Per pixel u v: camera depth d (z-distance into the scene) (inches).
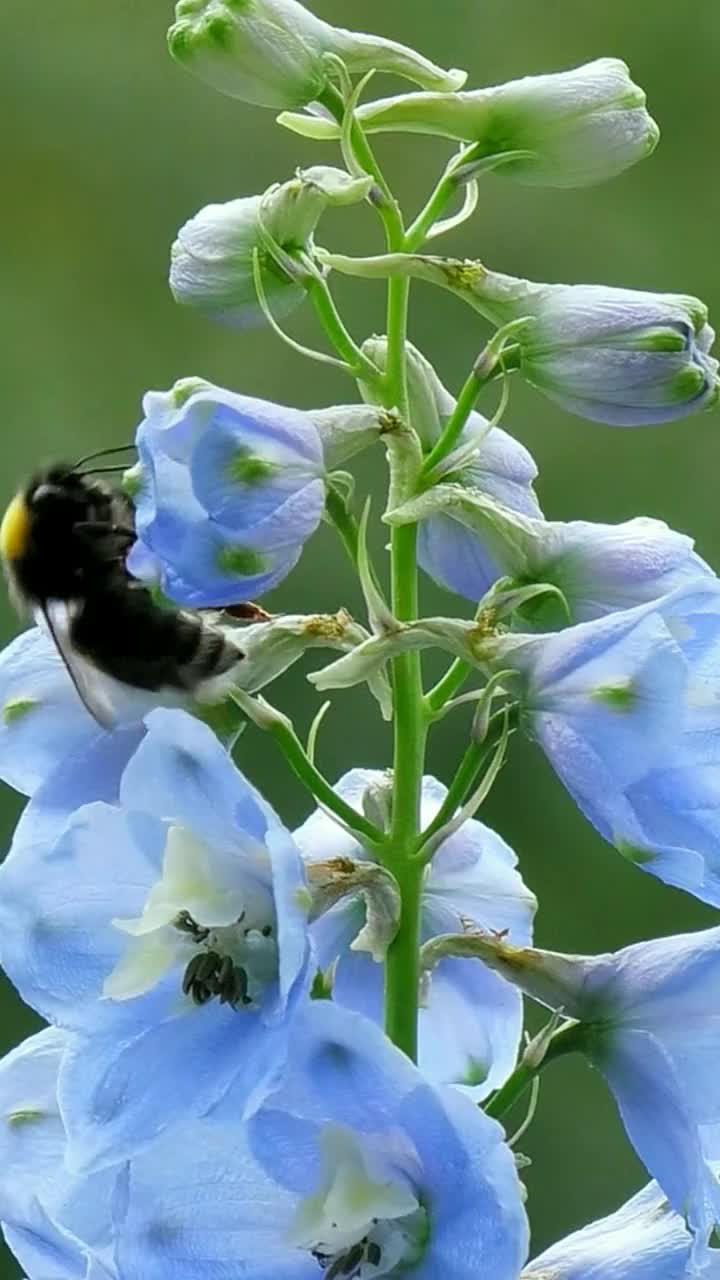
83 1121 14.0
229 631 15.1
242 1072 13.7
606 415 15.1
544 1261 15.0
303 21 15.3
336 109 15.4
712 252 29.5
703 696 14.3
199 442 14.4
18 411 29.4
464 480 15.4
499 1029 15.5
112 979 14.2
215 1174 14.0
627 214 29.5
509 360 15.1
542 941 26.0
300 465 14.5
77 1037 14.2
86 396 29.5
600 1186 24.9
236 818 13.9
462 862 15.5
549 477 27.5
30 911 14.3
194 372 29.3
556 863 26.1
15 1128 14.8
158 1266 14.0
